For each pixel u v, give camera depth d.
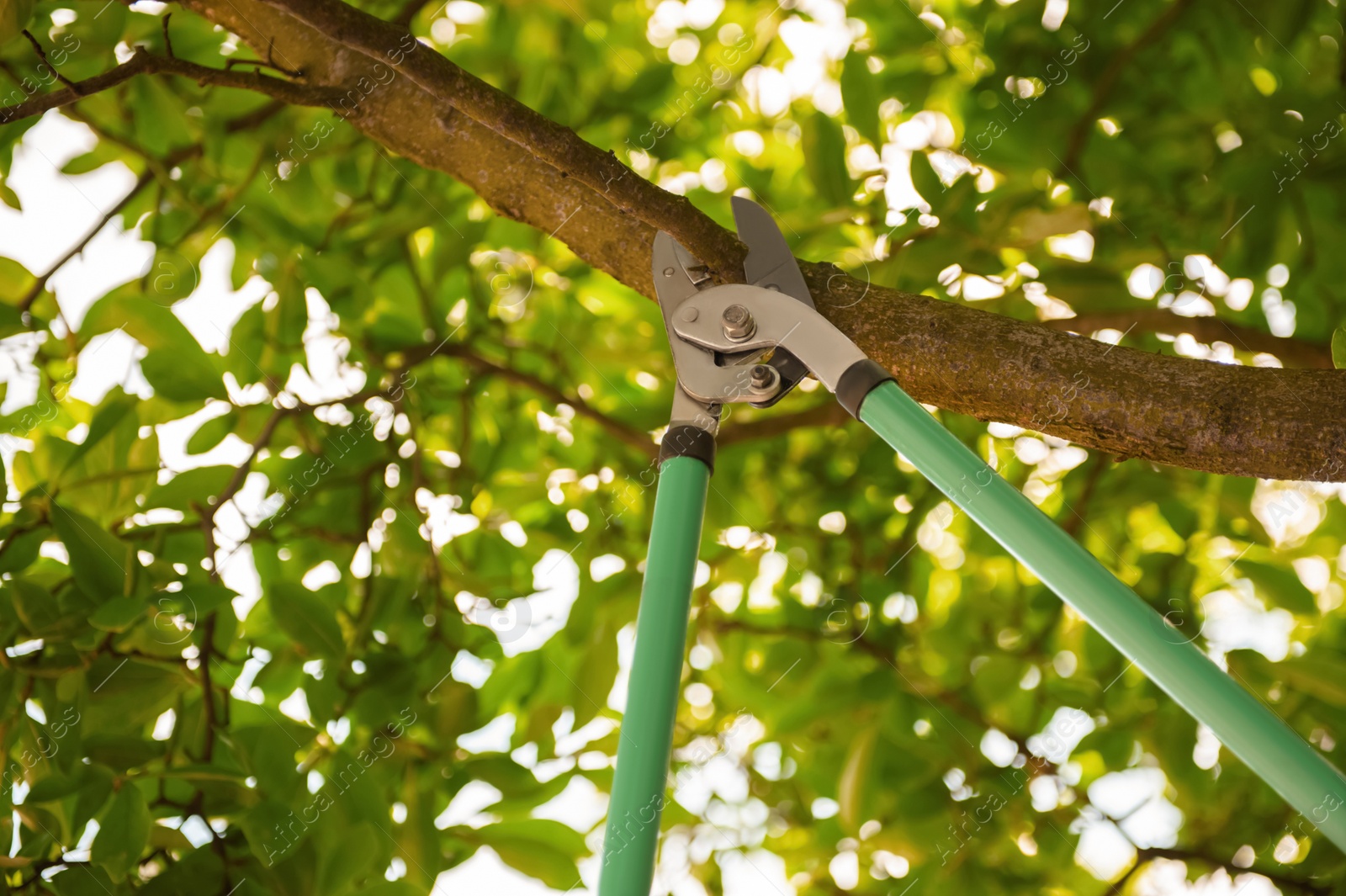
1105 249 1.86
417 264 2.13
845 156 1.83
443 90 0.93
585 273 2.25
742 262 1.03
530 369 2.26
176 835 1.45
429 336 1.99
